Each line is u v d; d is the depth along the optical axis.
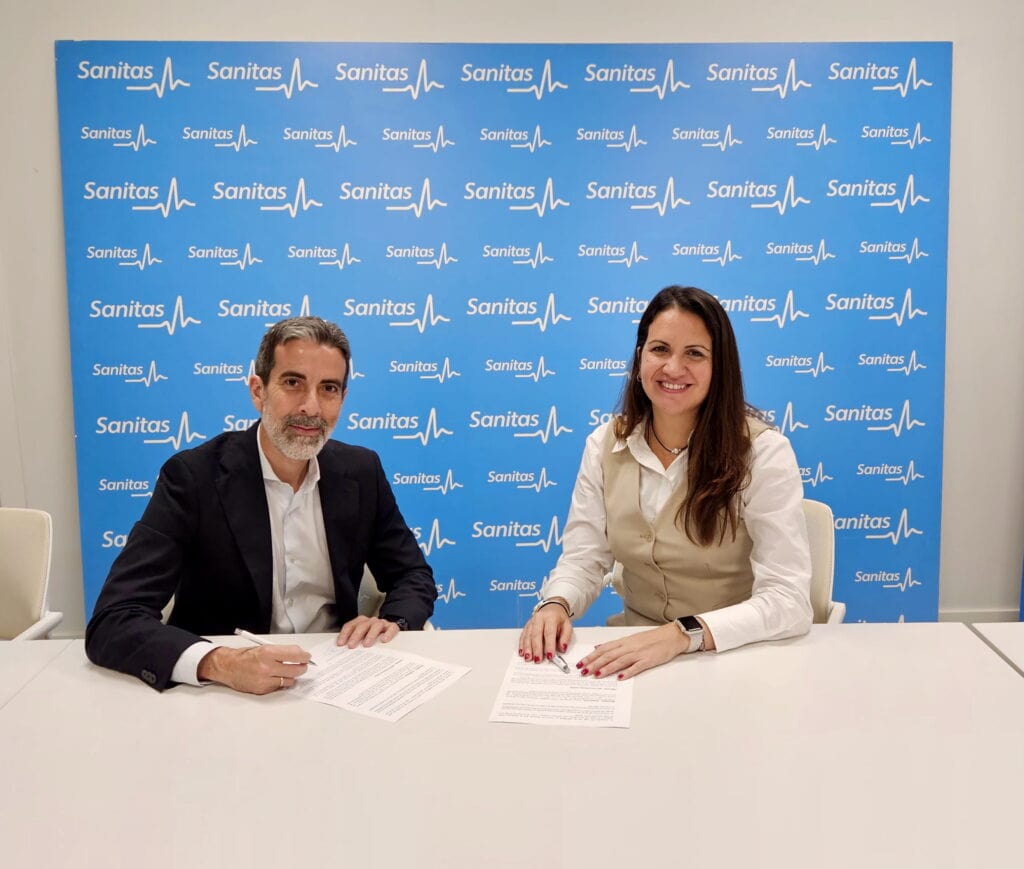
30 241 2.90
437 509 3.09
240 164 2.89
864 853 0.94
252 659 1.36
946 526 3.21
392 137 2.91
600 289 3.01
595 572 1.91
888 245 3.02
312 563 1.80
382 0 2.88
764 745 1.18
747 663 1.46
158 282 2.91
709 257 3.02
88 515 2.97
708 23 2.93
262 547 1.69
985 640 1.57
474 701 1.33
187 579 1.73
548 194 2.97
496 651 1.54
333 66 2.88
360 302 2.98
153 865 0.93
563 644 1.55
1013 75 3.00
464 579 3.12
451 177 2.95
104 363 2.92
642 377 1.73
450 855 0.95
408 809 1.03
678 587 1.82
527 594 3.14
